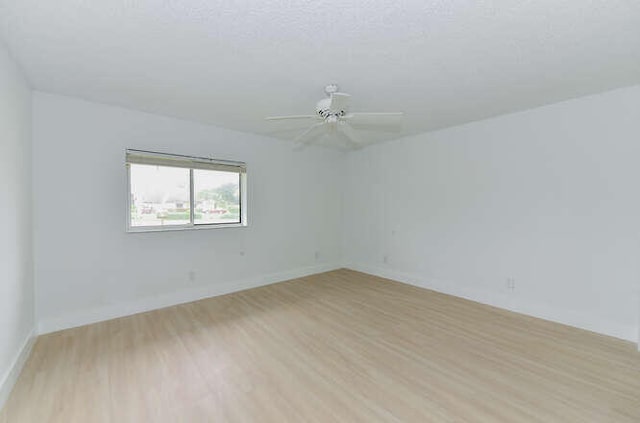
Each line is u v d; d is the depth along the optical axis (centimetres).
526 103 295
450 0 147
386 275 470
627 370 209
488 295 349
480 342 252
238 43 187
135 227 324
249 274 414
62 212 276
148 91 265
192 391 186
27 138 242
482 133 351
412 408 170
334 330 277
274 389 188
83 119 286
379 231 480
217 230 381
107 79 240
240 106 303
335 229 526
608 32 176
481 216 354
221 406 172
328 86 248
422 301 360
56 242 273
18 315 211
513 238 327
